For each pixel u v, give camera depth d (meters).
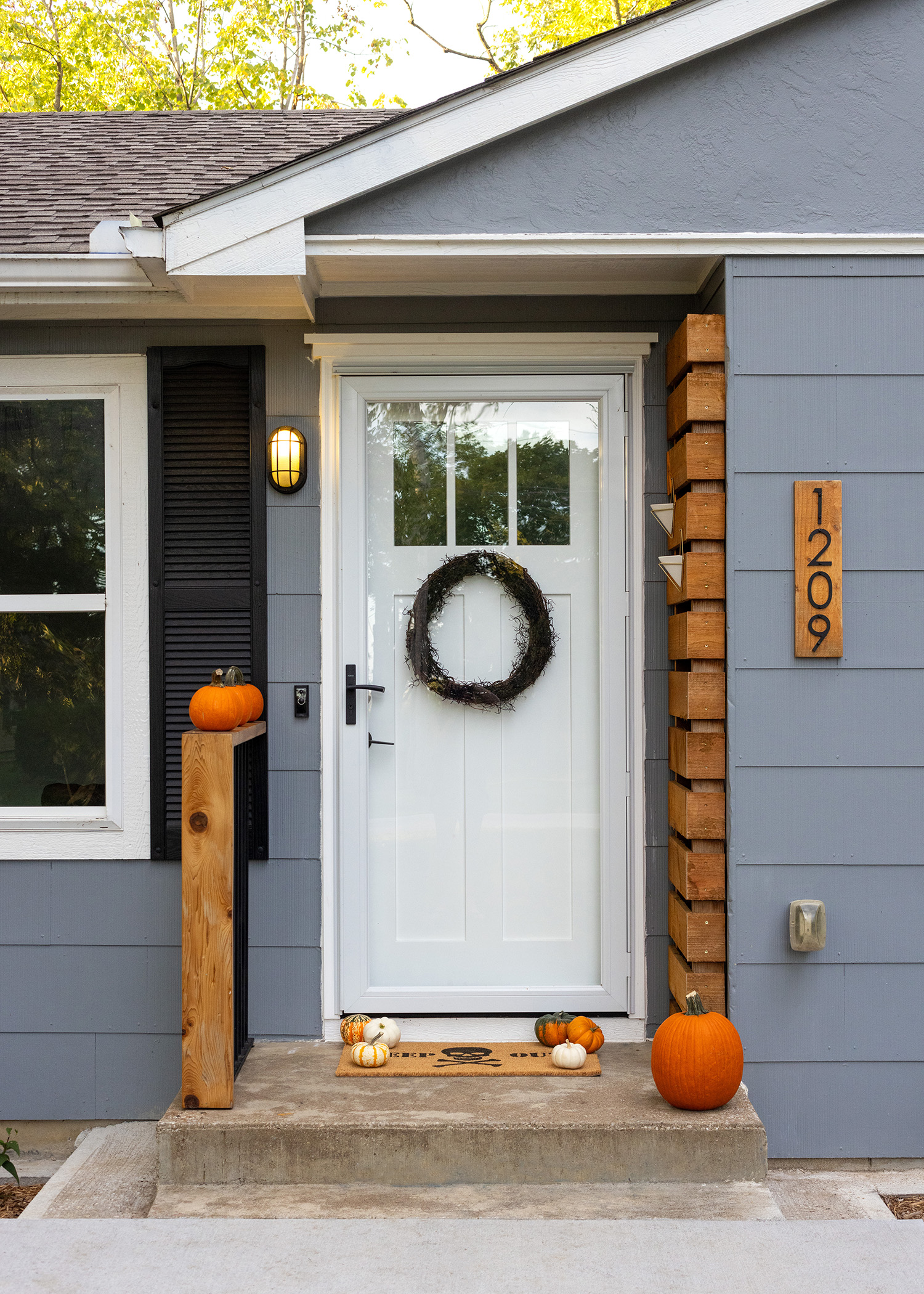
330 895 3.20
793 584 2.86
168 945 3.18
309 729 3.21
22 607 3.23
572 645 3.27
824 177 2.84
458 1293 2.03
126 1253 2.21
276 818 3.20
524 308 3.21
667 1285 2.06
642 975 3.18
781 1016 2.85
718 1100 2.58
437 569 3.26
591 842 3.25
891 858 2.85
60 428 3.25
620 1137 2.52
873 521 2.86
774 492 2.86
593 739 3.26
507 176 2.84
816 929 2.79
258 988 3.18
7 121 4.69
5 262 2.94
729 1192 2.48
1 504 3.25
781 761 2.85
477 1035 3.18
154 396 3.21
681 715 2.95
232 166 3.91
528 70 2.76
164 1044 3.17
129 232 2.74
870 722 2.86
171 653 3.22
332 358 3.20
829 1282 2.07
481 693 3.19
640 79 2.79
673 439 3.13
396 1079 2.84
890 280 2.87
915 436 2.87
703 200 2.84
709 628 2.86
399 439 3.28
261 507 3.21
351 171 2.77
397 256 2.84
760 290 2.86
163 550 3.22
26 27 13.09
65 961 3.18
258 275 2.77
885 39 2.84
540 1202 2.45
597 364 3.20
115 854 3.18
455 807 3.25
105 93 13.81
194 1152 2.52
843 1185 2.77
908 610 2.86
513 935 3.24
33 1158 3.12
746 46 2.84
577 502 3.28
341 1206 2.43
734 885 2.84
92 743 3.24
